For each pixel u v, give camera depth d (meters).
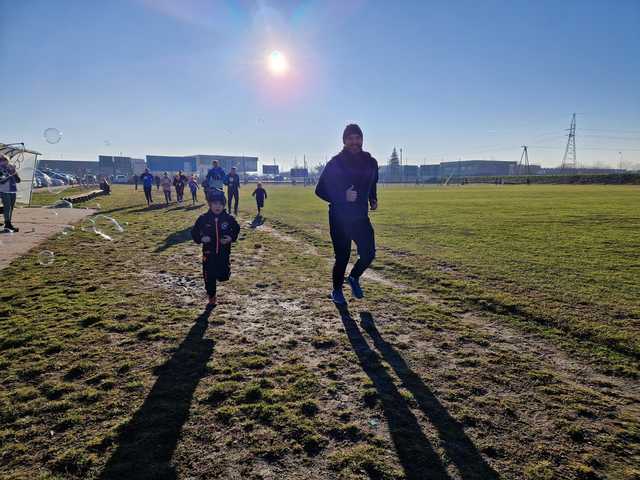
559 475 2.07
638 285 5.71
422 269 6.73
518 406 2.71
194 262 7.06
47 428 2.34
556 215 15.92
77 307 4.44
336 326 4.12
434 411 2.62
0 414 2.45
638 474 2.09
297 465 2.10
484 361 3.39
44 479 1.95
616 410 2.70
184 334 3.79
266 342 3.67
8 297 4.74
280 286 5.63
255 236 10.51
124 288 5.31
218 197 4.49
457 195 33.38
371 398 2.75
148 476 1.99
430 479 2.02
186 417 2.47
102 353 3.32
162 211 17.06
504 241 9.70
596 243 9.34
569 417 2.59
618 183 60.22
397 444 2.29
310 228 12.16
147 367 3.11
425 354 3.50
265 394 2.76
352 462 2.13
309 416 2.53
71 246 8.34
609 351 3.62
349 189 4.27
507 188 50.75
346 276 6.36
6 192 9.83
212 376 3.00
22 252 7.43
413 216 15.85
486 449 2.26
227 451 2.19
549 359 3.46
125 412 2.51
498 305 4.85
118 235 10.08
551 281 5.94
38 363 3.11
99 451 2.15
